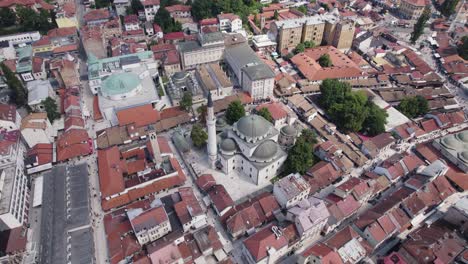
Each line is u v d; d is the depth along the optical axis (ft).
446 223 411.54
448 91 636.07
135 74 630.33
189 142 538.06
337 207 405.39
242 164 477.36
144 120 558.97
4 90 635.25
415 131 538.47
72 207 423.23
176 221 409.28
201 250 370.32
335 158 483.51
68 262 363.97
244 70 616.80
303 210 380.37
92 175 481.05
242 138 462.60
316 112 577.02
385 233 380.58
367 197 435.12
